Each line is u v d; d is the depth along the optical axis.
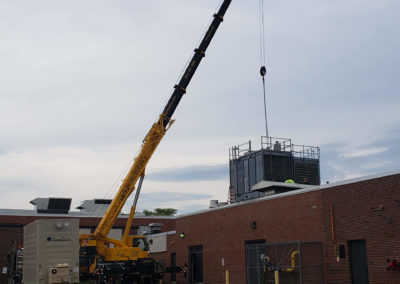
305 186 33.09
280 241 29.14
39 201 56.31
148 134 37.06
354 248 24.70
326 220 26.16
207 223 36.84
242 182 48.97
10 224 50.78
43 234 24.06
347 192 25.17
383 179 23.36
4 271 35.84
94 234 34.88
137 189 36.66
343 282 24.73
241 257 32.47
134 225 56.28
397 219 22.47
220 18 38.22
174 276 41.25
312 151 49.12
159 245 44.69
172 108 37.44
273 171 46.31
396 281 22.11
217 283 34.81
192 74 37.88
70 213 53.56
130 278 31.73
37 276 23.64
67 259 24.27
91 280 33.03
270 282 28.08
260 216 31.12
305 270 26.55
